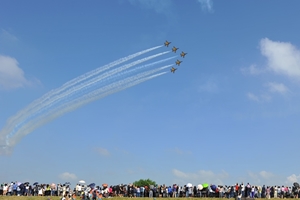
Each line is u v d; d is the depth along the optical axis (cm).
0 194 8219
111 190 8231
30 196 7969
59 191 8169
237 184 8031
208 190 8312
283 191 8325
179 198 7969
